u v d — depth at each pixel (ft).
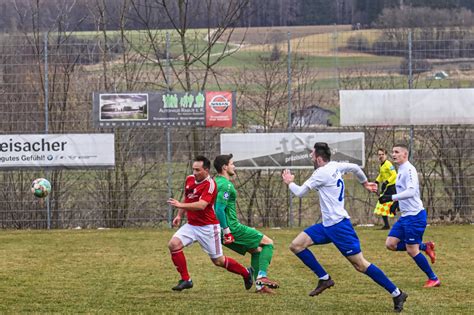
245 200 117.91
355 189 119.14
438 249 92.53
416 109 116.78
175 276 74.02
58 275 74.74
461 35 118.62
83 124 118.42
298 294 64.13
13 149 115.34
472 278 72.02
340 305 59.11
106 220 118.11
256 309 57.47
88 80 120.06
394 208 112.98
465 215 118.42
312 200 118.52
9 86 117.70
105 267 79.92
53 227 118.01
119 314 55.83
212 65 122.72
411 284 68.90
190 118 116.16
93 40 121.08
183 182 117.19
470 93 116.57
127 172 117.70
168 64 121.90
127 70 122.42
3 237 107.34
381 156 112.37
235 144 115.65
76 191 118.01
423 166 118.52
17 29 130.52
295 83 118.93
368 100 116.57
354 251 57.26
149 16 129.29
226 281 71.00
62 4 132.87
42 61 117.91
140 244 99.19
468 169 118.01
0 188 117.80
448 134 118.11
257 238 65.62
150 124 115.96
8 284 69.41
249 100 119.03
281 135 115.44
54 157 115.55
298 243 58.95
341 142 115.65
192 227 64.18
